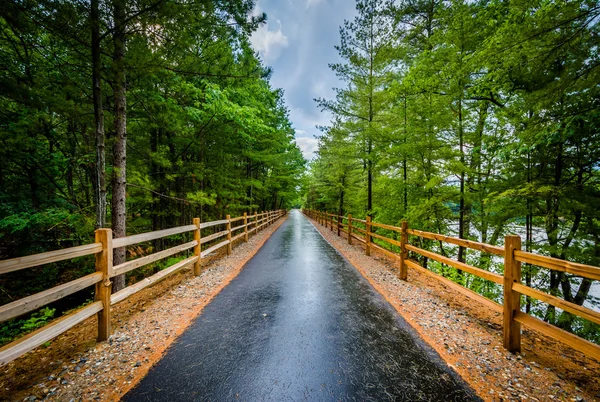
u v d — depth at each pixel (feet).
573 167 18.52
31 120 16.66
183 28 13.70
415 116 27.35
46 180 21.18
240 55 31.42
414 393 6.54
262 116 37.42
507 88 15.71
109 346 8.61
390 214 32.42
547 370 7.51
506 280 8.57
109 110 18.51
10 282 20.12
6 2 9.61
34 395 6.29
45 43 15.67
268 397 6.38
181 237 33.12
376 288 14.85
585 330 18.97
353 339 9.16
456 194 23.73
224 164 39.19
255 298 13.15
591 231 17.90
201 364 7.67
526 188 17.10
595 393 6.51
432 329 9.96
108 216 27.91
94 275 8.55
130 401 6.19
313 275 17.44
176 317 10.89
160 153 25.67
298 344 8.80
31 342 6.28
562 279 20.08
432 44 27.14
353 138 37.45
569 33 11.91
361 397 6.40
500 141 17.95
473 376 7.20
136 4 11.99
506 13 18.33
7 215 17.57
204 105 23.94
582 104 13.89
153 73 14.96
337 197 76.84
